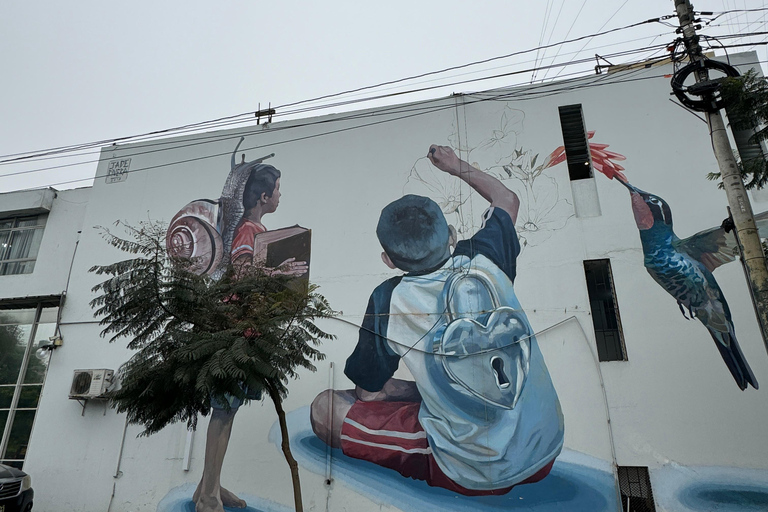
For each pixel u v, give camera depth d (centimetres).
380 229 1473
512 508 1170
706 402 1159
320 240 1503
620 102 1430
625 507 1141
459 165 1474
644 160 1365
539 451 1196
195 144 1714
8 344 1686
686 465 1128
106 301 1076
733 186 833
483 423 1243
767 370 1151
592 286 1326
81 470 1444
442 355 1318
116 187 1734
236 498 1318
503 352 1285
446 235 1418
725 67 924
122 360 1526
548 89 1485
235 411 1393
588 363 1234
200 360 972
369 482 1265
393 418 1302
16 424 1589
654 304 1249
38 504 1436
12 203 1800
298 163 1599
